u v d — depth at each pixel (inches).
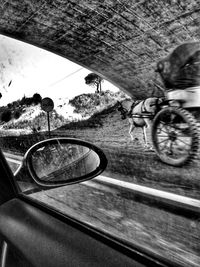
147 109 106.6
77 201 61.9
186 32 102.3
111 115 171.3
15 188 31.6
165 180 63.1
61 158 42.6
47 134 241.0
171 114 67.5
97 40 197.5
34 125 276.1
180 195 50.8
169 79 63.6
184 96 60.4
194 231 30.6
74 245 18.9
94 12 184.7
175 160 71.9
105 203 56.9
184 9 97.8
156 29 120.9
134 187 66.1
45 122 251.6
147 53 133.6
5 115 356.8
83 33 213.0
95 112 186.2
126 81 161.6
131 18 146.6
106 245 18.3
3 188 30.6
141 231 34.4
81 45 221.3
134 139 116.2
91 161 43.5
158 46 124.3
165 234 31.6
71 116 212.8
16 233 23.6
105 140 138.2
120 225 39.3
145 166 81.7
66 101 227.3
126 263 16.1
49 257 18.9
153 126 79.2
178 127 68.7
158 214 41.9
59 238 20.1
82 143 43.0
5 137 346.6
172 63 61.3
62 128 219.6
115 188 70.9
